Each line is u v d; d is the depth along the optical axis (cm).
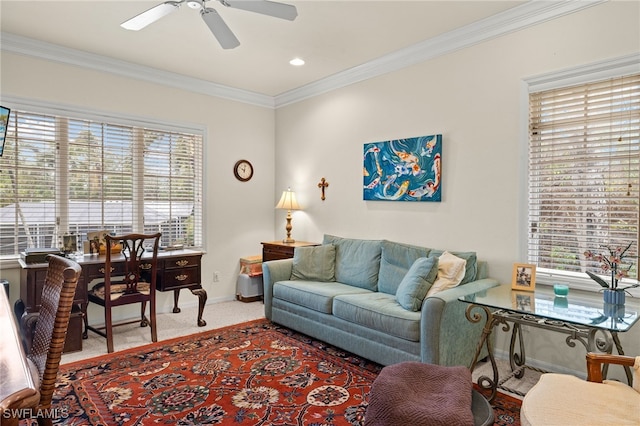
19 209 347
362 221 412
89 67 376
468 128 323
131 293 322
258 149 507
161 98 425
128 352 306
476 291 267
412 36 333
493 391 235
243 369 276
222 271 476
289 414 217
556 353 273
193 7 229
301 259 388
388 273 336
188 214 453
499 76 304
